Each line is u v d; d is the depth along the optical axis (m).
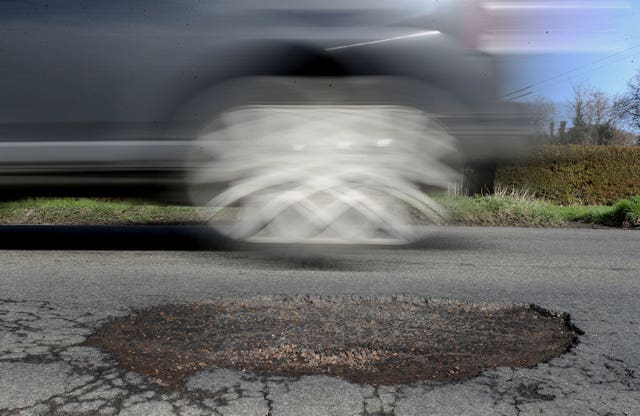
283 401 0.93
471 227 2.94
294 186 1.72
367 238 1.81
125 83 1.67
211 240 2.35
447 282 1.70
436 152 1.69
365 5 1.62
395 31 1.63
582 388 1.00
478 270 1.88
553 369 1.08
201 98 1.66
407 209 1.83
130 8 1.64
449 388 0.99
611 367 1.09
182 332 1.23
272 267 1.86
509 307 1.46
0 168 1.72
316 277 1.72
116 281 1.66
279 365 1.07
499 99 1.67
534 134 1.70
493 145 1.69
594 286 1.70
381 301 1.48
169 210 3.03
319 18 1.62
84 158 1.71
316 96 1.65
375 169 1.69
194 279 1.69
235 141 1.67
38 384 0.98
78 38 1.66
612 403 0.95
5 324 1.28
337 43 1.62
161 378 1.01
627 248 2.38
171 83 1.66
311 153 1.67
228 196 1.74
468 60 1.64
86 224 2.84
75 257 2.02
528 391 0.99
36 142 1.71
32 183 1.76
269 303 1.44
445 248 2.28
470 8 1.63
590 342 1.22
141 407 0.91
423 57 1.63
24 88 1.69
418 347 1.16
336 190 1.72
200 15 1.63
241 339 1.19
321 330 1.24
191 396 0.95
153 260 1.97
